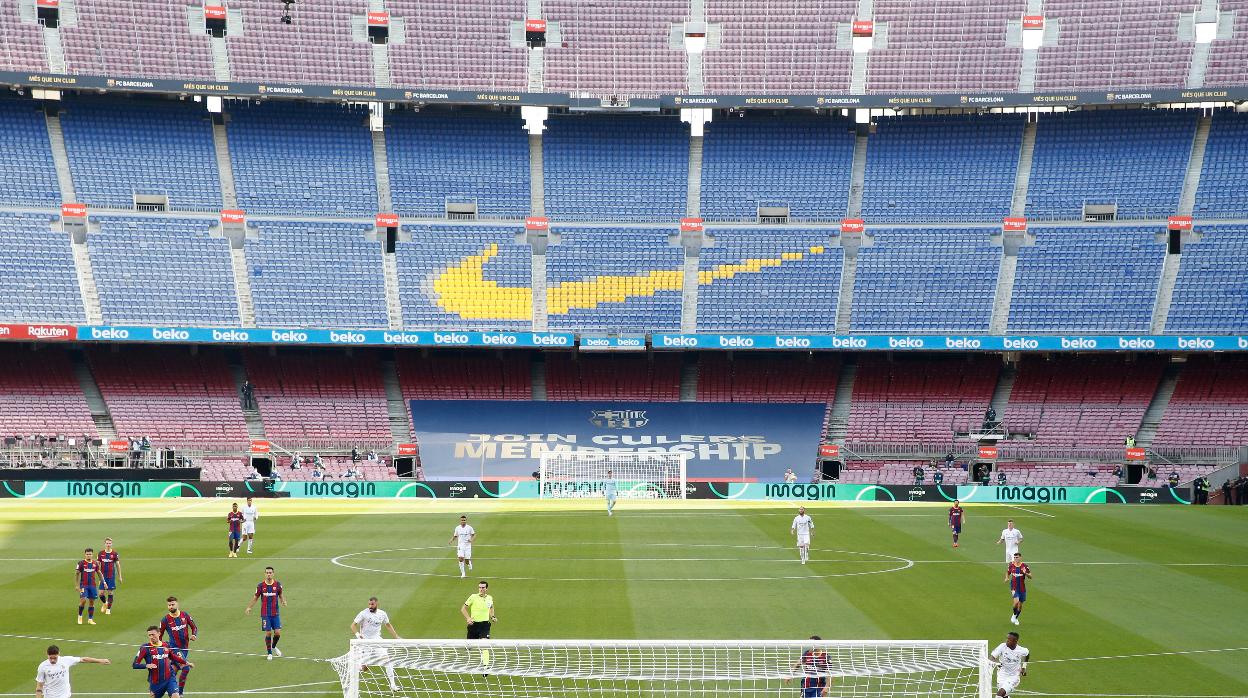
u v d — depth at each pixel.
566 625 31.20
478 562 42.59
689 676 25.53
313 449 76.69
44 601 34.16
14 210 77.56
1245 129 82.56
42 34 79.62
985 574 40.47
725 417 80.88
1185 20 82.81
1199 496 68.62
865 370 84.56
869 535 52.00
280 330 75.56
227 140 83.44
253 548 46.03
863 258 81.56
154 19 81.69
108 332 73.75
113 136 81.69
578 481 73.25
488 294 79.88
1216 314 76.31
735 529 54.00
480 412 80.62
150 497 69.00
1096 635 30.22
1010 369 83.69
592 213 83.38
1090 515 61.22
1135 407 79.56
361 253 80.88
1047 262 80.00
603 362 85.25
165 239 78.94
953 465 77.06
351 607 33.62
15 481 68.50
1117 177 82.12
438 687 25.22
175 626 24.50
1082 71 82.56
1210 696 24.53
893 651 27.69
